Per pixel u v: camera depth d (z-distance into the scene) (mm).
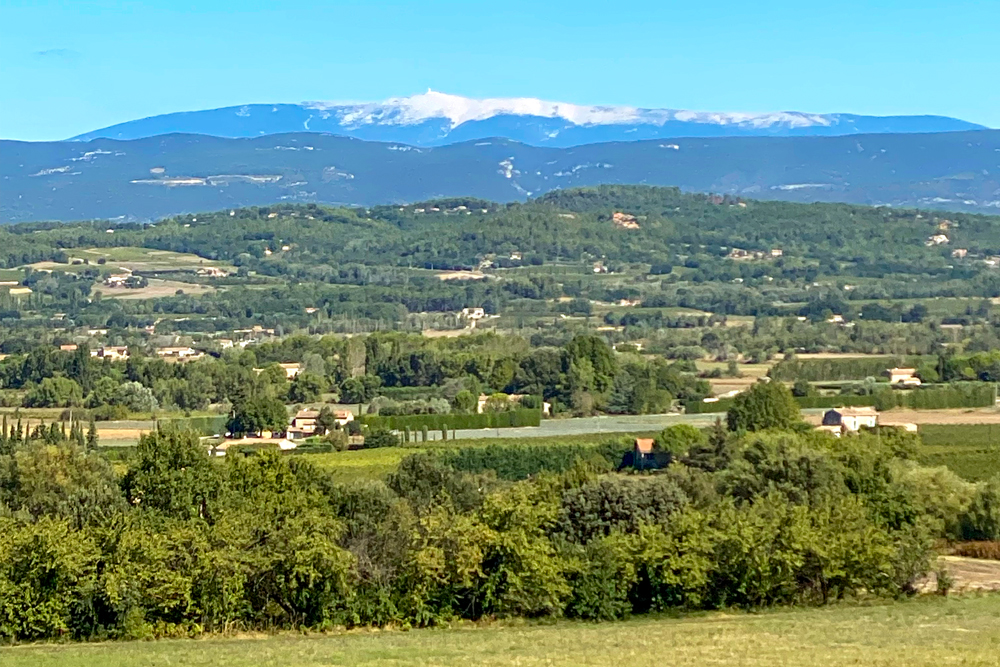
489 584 67125
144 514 84250
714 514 73625
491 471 131125
